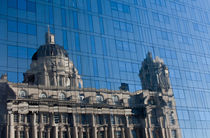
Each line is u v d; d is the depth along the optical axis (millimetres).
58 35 46312
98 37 51219
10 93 38844
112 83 49250
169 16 65188
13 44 41250
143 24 59438
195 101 60312
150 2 63094
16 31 42156
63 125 41906
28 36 43094
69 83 44469
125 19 56906
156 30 61188
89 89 46094
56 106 42094
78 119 43469
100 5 54125
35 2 45688
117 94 49125
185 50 64438
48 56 43875
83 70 46781
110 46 52125
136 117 50094
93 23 51656
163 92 55562
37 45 43562
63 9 48625
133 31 57031
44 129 40250
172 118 54875
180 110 56844
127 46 54719
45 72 42812
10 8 42781
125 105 49344
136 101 51094
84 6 51688
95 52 49594
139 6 60531
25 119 39125
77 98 44375
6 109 37969
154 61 57469
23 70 40875
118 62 51875
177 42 63812
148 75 55062
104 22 53312
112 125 46625
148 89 53688
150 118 51688
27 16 44031
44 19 45719
